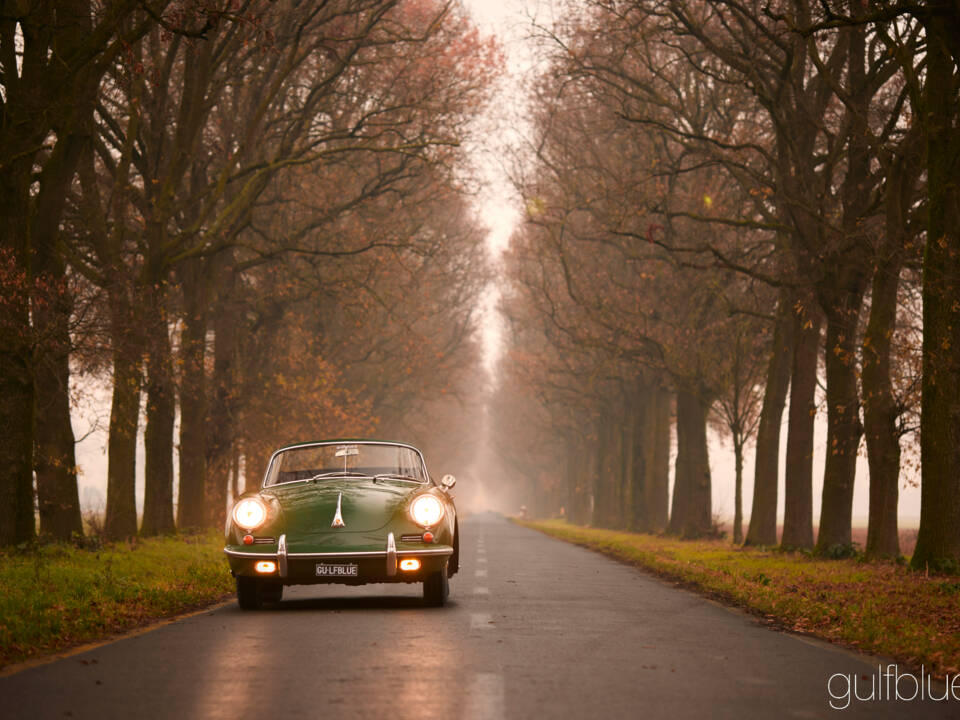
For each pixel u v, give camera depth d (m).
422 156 34.12
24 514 21.02
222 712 7.46
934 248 21.98
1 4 20.39
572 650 10.66
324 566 14.34
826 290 29.41
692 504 47.72
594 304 46.25
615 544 37.53
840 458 29.81
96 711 7.51
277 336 45.47
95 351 23.23
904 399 26.48
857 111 26.59
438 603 14.99
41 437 25.97
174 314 39.44
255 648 10.62
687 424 48.50
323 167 40.09
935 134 22.19
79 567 19.22
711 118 41.03
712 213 39.25
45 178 24.56
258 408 42.16
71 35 23.31
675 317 45.81
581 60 36.19
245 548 14.44
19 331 20.77
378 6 34.62
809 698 8.34
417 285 43.53
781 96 30.45
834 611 14.26
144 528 32.69
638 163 41.56
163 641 11.20
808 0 26.56
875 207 27.89
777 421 36.62
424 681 8.71
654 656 10.40
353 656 10.08
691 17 30.69
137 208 33.09
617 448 69.69
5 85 21.20
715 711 7.69
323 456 16.33
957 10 19.70
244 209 36.38
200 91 30.64
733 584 19.17
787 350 37.47
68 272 29.84
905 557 26.52
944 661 10.30
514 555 30.41
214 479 42.06
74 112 23.08
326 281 38.06
